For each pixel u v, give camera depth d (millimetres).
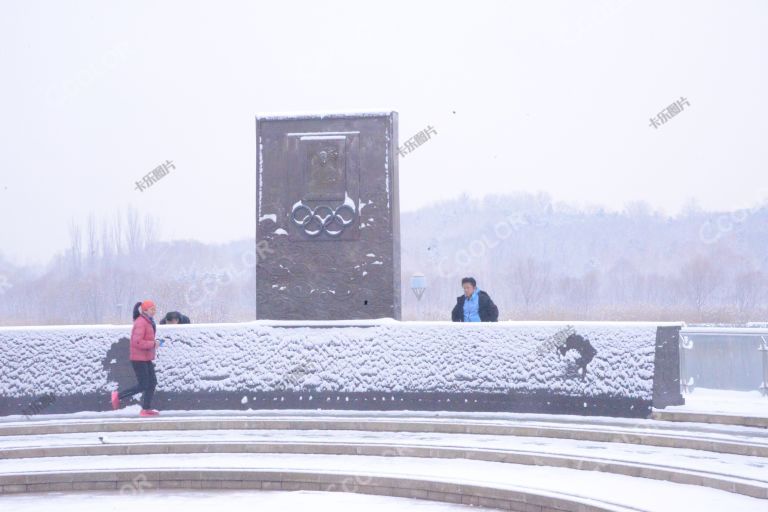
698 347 14984
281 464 12648
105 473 12195
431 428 14664
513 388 15320
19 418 15930
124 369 16344
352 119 16938
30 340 16438
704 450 12547
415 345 16047
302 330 16562
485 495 10820
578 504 9883
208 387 16500
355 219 16828
